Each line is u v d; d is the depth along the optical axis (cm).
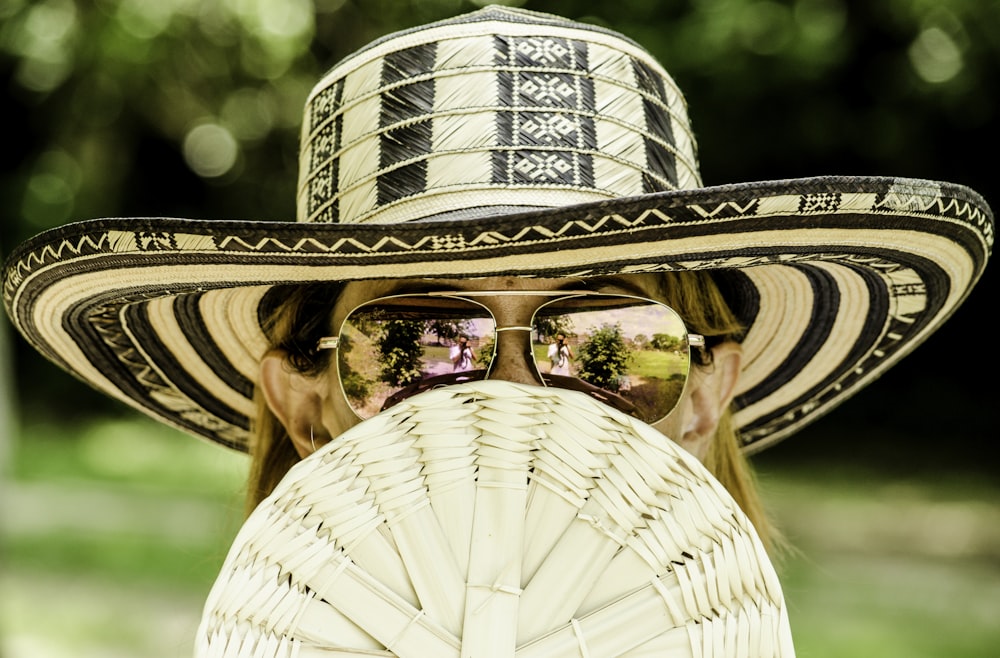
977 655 474
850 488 868
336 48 739
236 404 164
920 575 618
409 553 112
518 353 130
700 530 112
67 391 1252
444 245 106
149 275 122
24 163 1120
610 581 112
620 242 107
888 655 470
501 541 112
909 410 1031
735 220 108
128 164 1094
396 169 122
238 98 790
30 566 645
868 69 841
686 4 762
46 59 823
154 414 169
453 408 115
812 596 573
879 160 898
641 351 131
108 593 591
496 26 124
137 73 796
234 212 1081
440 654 110
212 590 107
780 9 757
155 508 820
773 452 1002
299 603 109
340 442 114
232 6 704
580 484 114
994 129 867
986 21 791
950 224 120
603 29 127
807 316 154
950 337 1014
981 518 765
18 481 938
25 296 136
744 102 816
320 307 140
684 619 111
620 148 123
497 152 120
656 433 114
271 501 111
